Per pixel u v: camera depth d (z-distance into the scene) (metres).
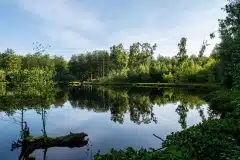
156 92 65.81
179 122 27.50
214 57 90.62
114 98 54.00
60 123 27.69
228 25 33.72
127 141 20.09
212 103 33.12
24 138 19.23
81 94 63.69
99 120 29.69
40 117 30.86
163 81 100.44
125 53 125.94
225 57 40.75
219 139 10.59
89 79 132.88
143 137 21.36
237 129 12.41
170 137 12.52
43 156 16.44
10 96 27.62
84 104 44.72
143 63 122.62
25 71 20.55
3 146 18.86
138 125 26.58
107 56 137.12
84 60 137.38
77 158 16.02
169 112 34.50
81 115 33.28
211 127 12.66
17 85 20.78
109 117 31.72
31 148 18.06
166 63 116.94
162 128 24.89
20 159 15.98
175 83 92.19
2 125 26.02
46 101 21.25
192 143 9.59
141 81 106.56
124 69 114.69
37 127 25.41
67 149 18.00
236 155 8.11
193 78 88.38
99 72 136.88
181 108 37.44
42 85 20.27
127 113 34.81
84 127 25.75
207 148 9.09
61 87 92.19
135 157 10.12
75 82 124.19
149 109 38.03
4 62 95.69
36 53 21.08
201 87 71.38
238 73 11.95
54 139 18.97
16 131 23.62
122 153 10.81
